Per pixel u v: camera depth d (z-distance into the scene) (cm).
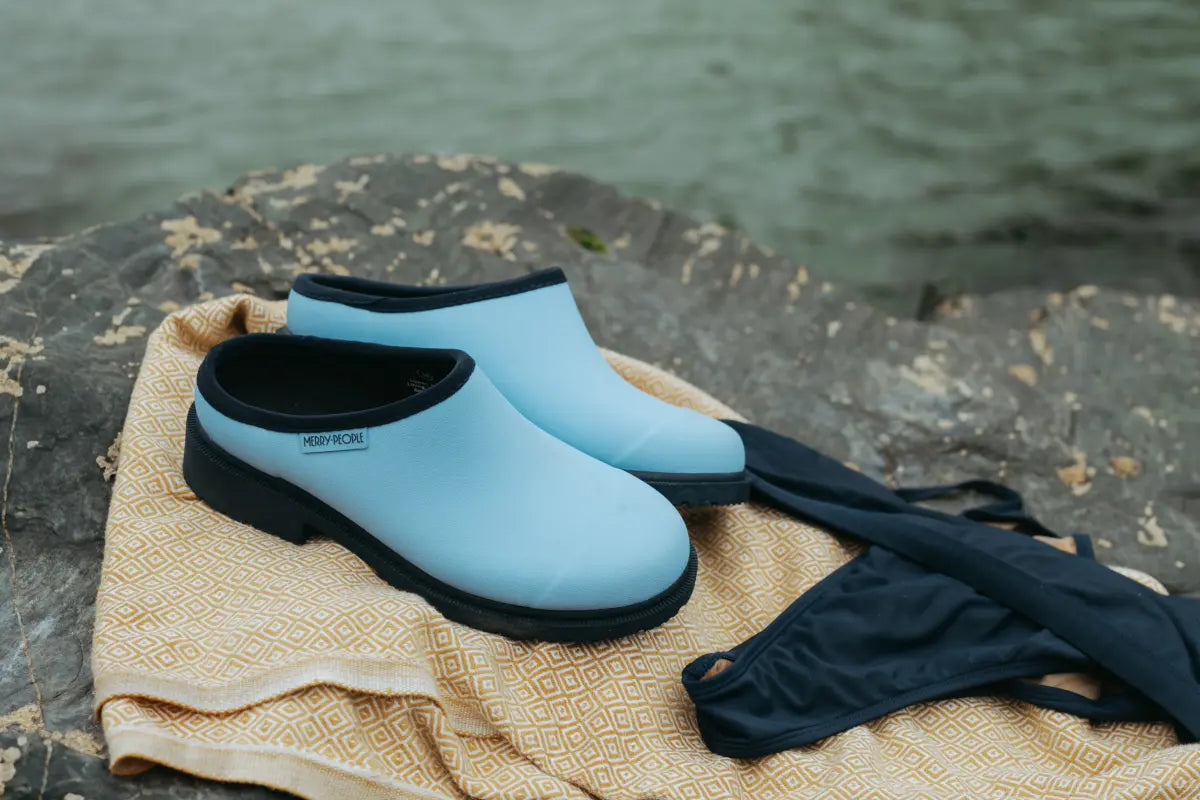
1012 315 229
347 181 213
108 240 177
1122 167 380
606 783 103
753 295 216
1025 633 120
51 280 163
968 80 440
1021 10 507
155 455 120
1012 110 419
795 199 366
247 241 191
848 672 113
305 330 128
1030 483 183
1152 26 487
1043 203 360
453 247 203
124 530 113
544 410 124
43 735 96
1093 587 123
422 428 106
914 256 338
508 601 106
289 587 107
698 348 198
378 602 102
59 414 134
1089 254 335
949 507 170
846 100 428
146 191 351
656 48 466
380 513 108
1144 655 114
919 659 118
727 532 133
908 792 100
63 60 425
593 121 409
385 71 439
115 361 148
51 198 342
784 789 103
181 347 139
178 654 100
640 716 108
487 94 423
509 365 125
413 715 99
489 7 501
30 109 388
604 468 115
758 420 185
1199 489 185
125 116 391
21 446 131
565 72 444
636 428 124
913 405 193
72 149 368
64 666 110
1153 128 405
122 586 108
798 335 206
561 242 215
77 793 92
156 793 93
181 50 444
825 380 197
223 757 94
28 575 121
